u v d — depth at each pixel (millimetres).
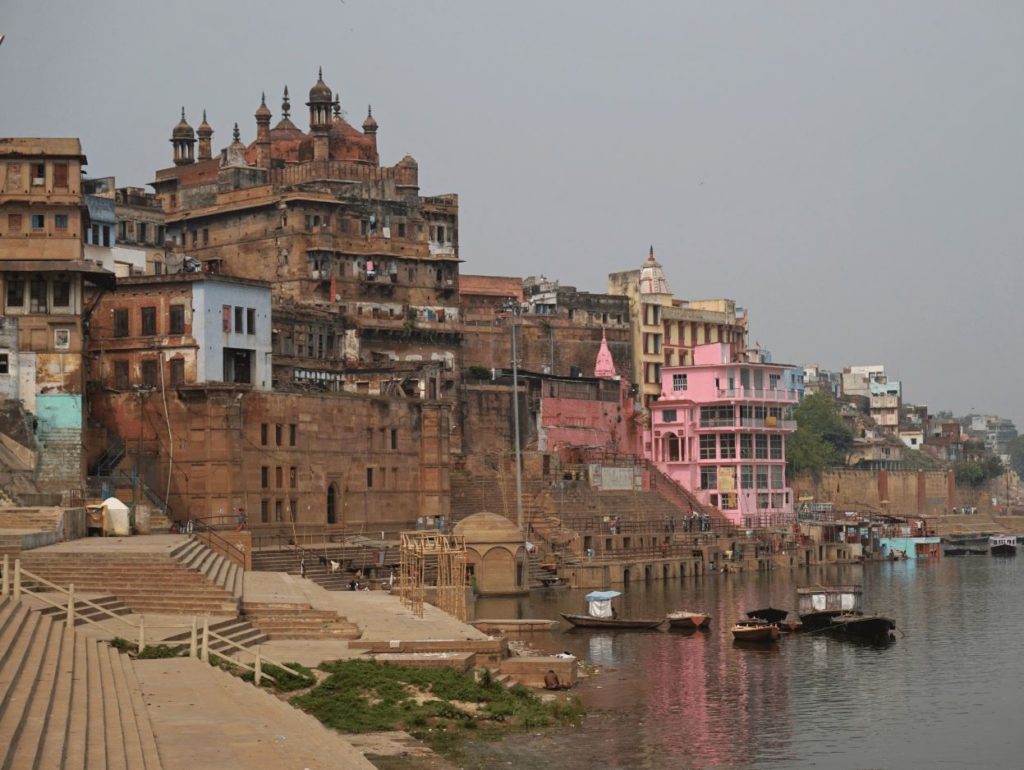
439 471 117000
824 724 59125
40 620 49375
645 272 166875
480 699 53688
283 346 120312
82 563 62250
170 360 98000
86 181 114125
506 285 161625
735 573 135000
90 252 112750
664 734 55656
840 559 156375
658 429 160250
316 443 104938
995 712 62156
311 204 132625
